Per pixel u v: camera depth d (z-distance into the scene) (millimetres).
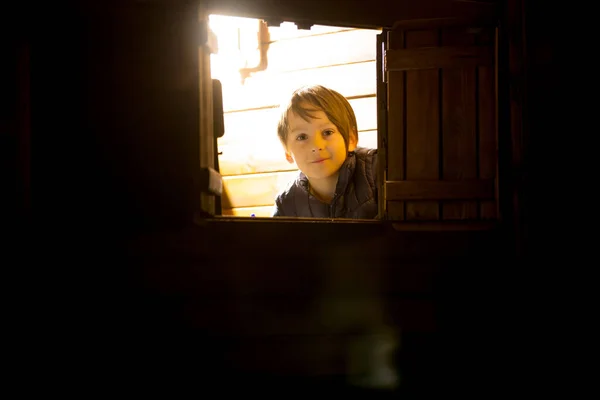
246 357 3127
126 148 3129
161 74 3129
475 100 3283
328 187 4516
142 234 3113
